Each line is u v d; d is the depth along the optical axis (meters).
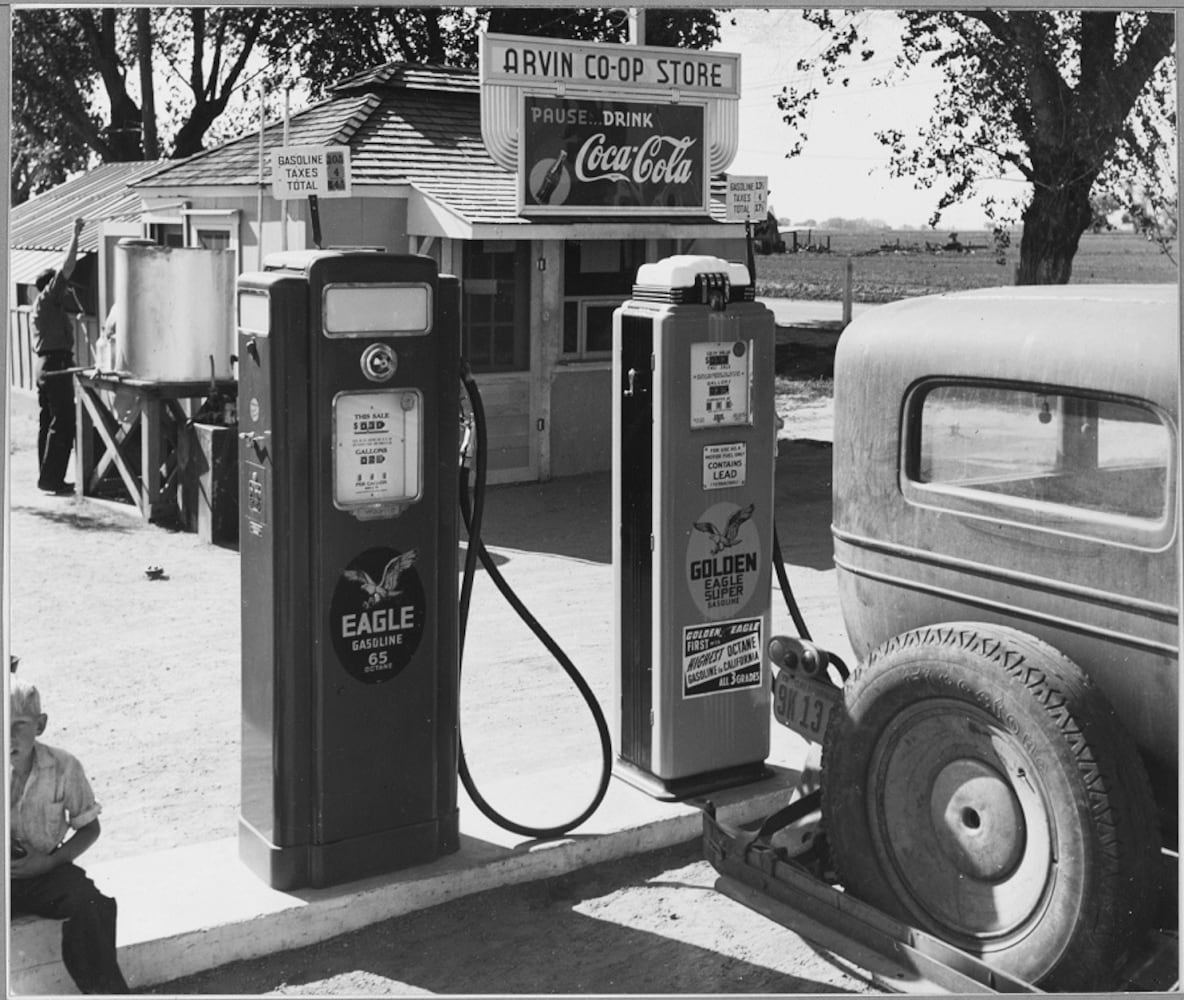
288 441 3.86
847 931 3.95
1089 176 13.34
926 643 3.72
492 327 11.32
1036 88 13.46
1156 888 3.38
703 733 4.86
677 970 3.80
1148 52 12.94
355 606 4.00
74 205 15.59
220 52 20.23
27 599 8.07
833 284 17.44
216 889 4.02
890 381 4.10
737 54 10.52
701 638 4.82
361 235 10.49
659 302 4.68
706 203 10.59
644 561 4.80
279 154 8.90
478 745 5.57
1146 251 13.44
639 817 4.64
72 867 3.60
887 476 4.13
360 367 3.92
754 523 4.87
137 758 5.49
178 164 12.19
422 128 11.09
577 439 11.88
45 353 11.41
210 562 9.04
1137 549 3.48
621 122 10.23
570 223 10.21
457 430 4.15
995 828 3.61
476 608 7.88
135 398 10.56
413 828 4.20
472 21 17.94
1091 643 3.61
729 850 4.39
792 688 4.43
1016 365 3.74
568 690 6.35
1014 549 3.77
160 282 10.01
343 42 18.92
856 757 3.92
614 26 16.28
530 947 3.96
